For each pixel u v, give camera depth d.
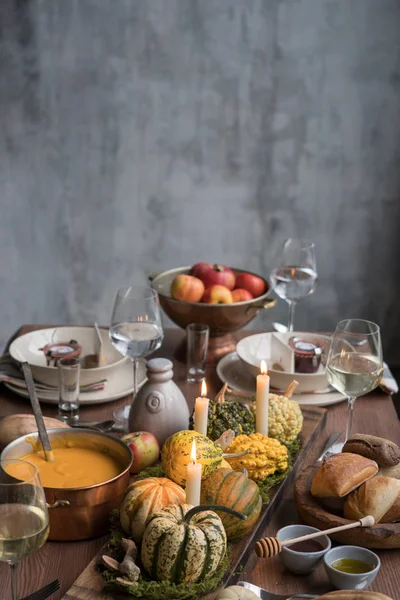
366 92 3.42
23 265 3.63
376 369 1.50
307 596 1.10
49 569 1.18
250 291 2.12
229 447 1.38
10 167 3.49
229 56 3.37
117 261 3.64
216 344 2.06
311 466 1.42
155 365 1.50
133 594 1.08
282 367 1.85
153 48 3.36
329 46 3.37
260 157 3.49
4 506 1.00
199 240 3.61
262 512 1.30
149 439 1.43
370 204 3.56
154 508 1.17
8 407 1.72
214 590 1.11
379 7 3.32
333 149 3.49
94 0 3.29
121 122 3.44
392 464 1.34
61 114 3.43
